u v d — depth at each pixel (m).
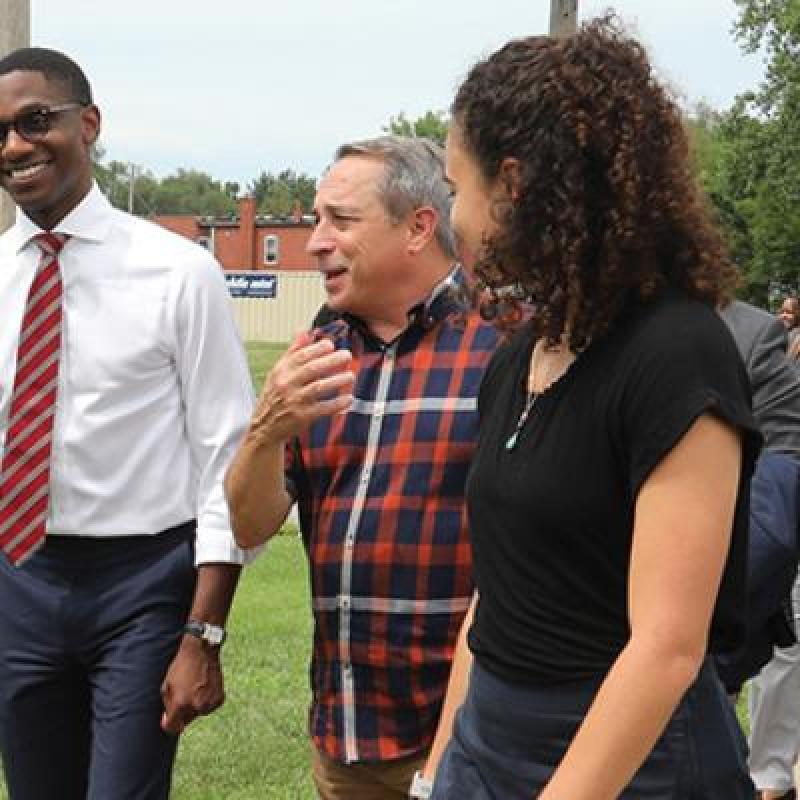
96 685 3.33
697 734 2.02
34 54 3.29
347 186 2.92
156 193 111.88
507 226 1.98
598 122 1.93
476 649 2.18
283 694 6.03
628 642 1.94
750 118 40.97
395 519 2.91
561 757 2.04
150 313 3.29
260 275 45.00
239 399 3.36
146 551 3.31
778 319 4.41
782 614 2.93
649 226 1.94
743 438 1.92
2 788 4.62
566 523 1.98
